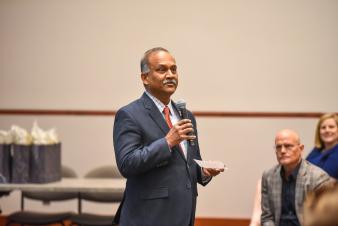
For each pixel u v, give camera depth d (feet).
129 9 31.89
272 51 31.35
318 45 31.12
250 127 31.53
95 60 32.09
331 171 21.40
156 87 11.73
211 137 31.65
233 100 31.55
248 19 31.37
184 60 31.71
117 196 24.94
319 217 4.71
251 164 31.53
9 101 32.35
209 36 31.55
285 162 16.80
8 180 20.84
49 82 32.22
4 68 32.35
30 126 32.27
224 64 31.55
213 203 31.63
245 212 31.55
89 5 31.99
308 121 31.22
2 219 31.76
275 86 31.37
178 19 31.71
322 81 31.14
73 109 32.19
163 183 11.39
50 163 21.27
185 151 11.94
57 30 32.17
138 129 11.50
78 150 32.17
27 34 32.19
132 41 31.89
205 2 31.55
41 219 23.49
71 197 25.61
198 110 31.71
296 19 31.17
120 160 11.28
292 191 16.98
